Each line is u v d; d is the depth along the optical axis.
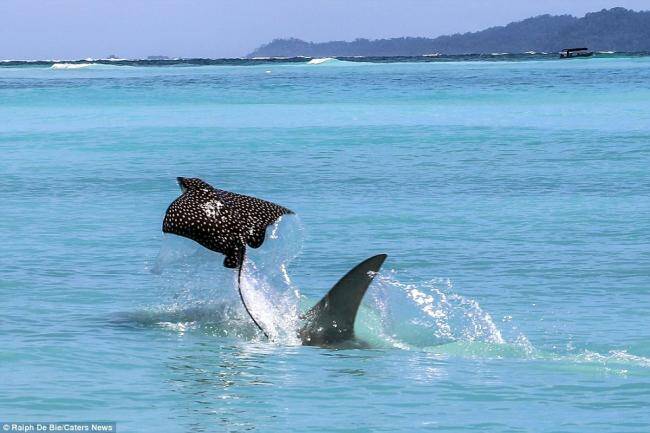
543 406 20.86
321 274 35.69
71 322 28.36
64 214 49.84
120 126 106.25
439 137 91.50
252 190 58.91
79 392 21.44
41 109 135.38
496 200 54.56
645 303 31.14
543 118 111.81
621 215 48.94
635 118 109.38
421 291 32.06
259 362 24.50
